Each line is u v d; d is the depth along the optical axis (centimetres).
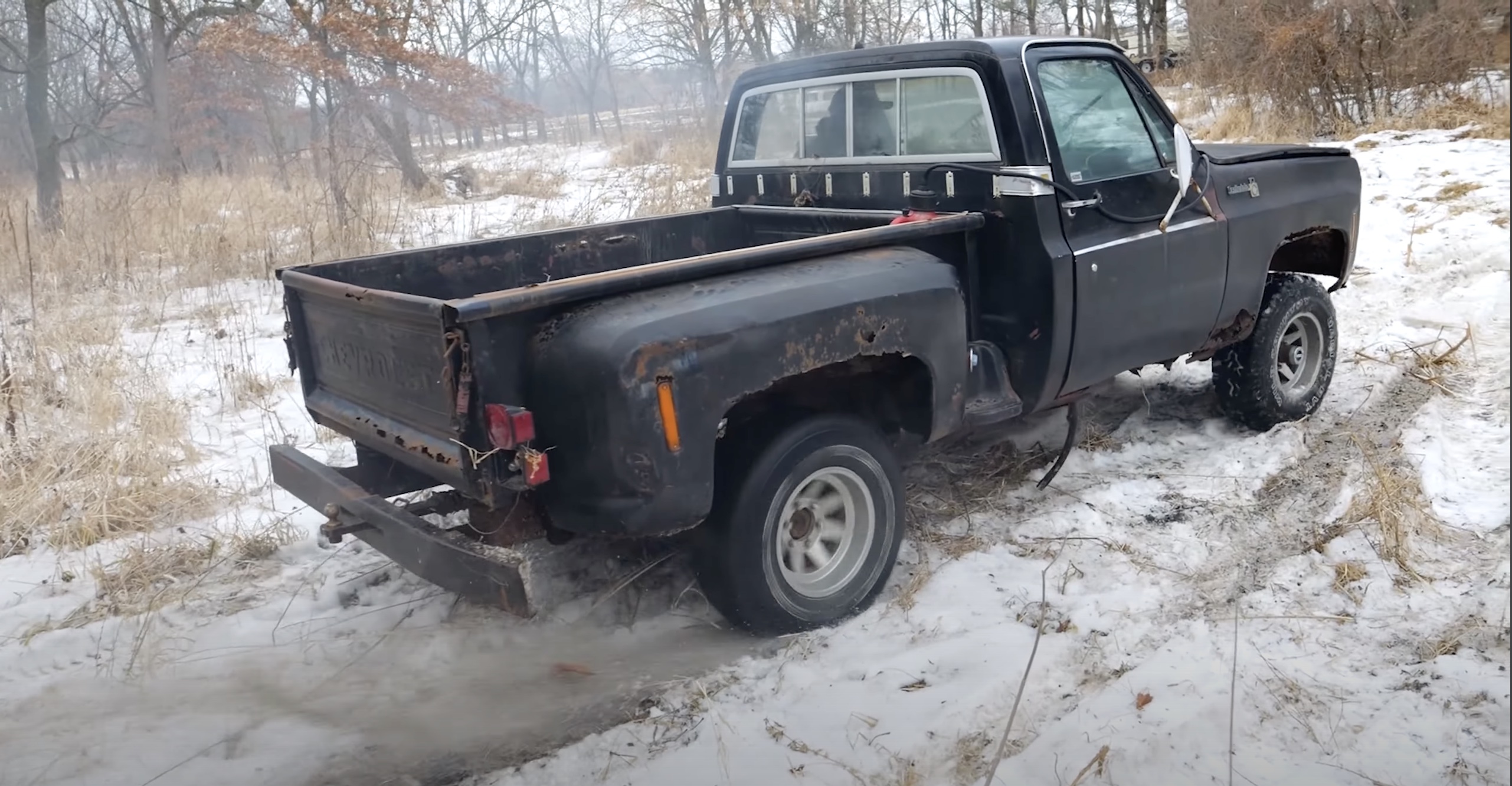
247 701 363
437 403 346
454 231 1188
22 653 396
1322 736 311
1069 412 483
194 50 1923
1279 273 569
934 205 464
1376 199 998
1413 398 586
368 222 1114
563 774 313
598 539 446
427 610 420
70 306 884
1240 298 524
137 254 1059
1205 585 406
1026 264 436
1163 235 477
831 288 375
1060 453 539
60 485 533
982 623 385
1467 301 725
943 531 462
